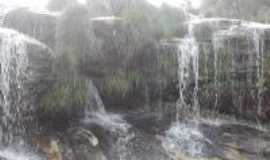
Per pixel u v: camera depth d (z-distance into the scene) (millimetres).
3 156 5844
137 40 8102
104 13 9375
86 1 9383
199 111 8305
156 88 8359
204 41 8508
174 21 9180
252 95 7934
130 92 8227
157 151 6871
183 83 8312
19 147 6250
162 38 8727
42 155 6055
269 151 6891
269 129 7695
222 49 8141
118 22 8180
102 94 8047
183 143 7176
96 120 7609
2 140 6273
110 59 8102
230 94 8062
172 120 8055
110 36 8094
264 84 7809
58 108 6906
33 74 6625
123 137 7145
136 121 7891
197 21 9180
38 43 6965
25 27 8359
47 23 8273
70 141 6559
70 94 7031
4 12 8750
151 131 7547
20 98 6547
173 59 8305
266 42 7906
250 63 7902
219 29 8586
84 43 7637
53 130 6801
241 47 7984
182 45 8375
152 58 8344
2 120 6324
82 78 7449
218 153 6844
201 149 6969
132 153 6754
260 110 7918
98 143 6719
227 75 8062
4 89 6398
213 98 8195
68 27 7602
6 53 6523
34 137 6512
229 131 7531
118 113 8211
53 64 6961
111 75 8055
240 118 8102
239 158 6711
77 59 7438
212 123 7930
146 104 8438
